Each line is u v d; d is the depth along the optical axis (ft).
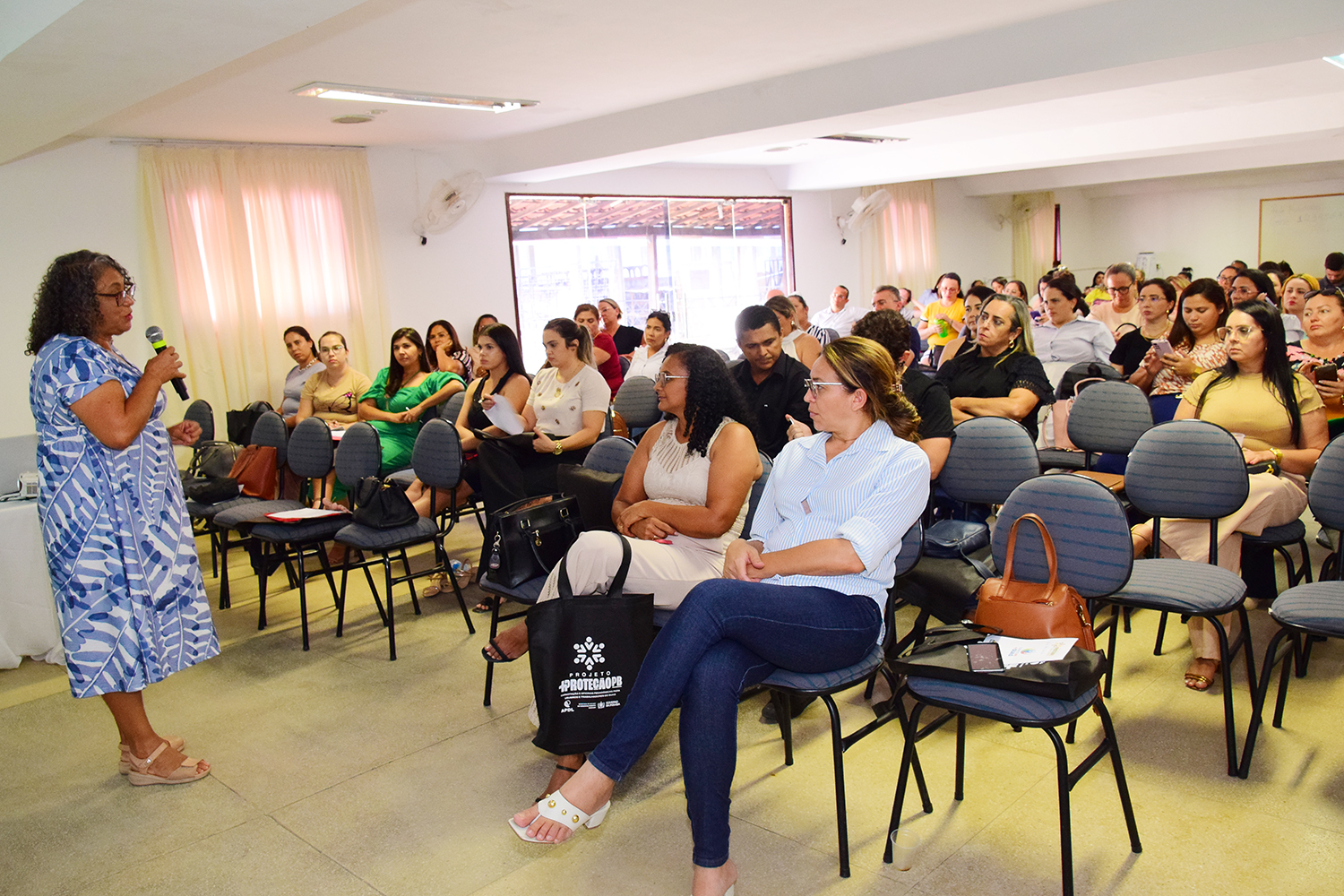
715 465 8.71
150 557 8.53
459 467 12.87
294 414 20.49
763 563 6.86
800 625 6.65
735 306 34.22
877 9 13.87
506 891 6.89
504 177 25.23
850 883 6.68
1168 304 15.33
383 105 18.22
